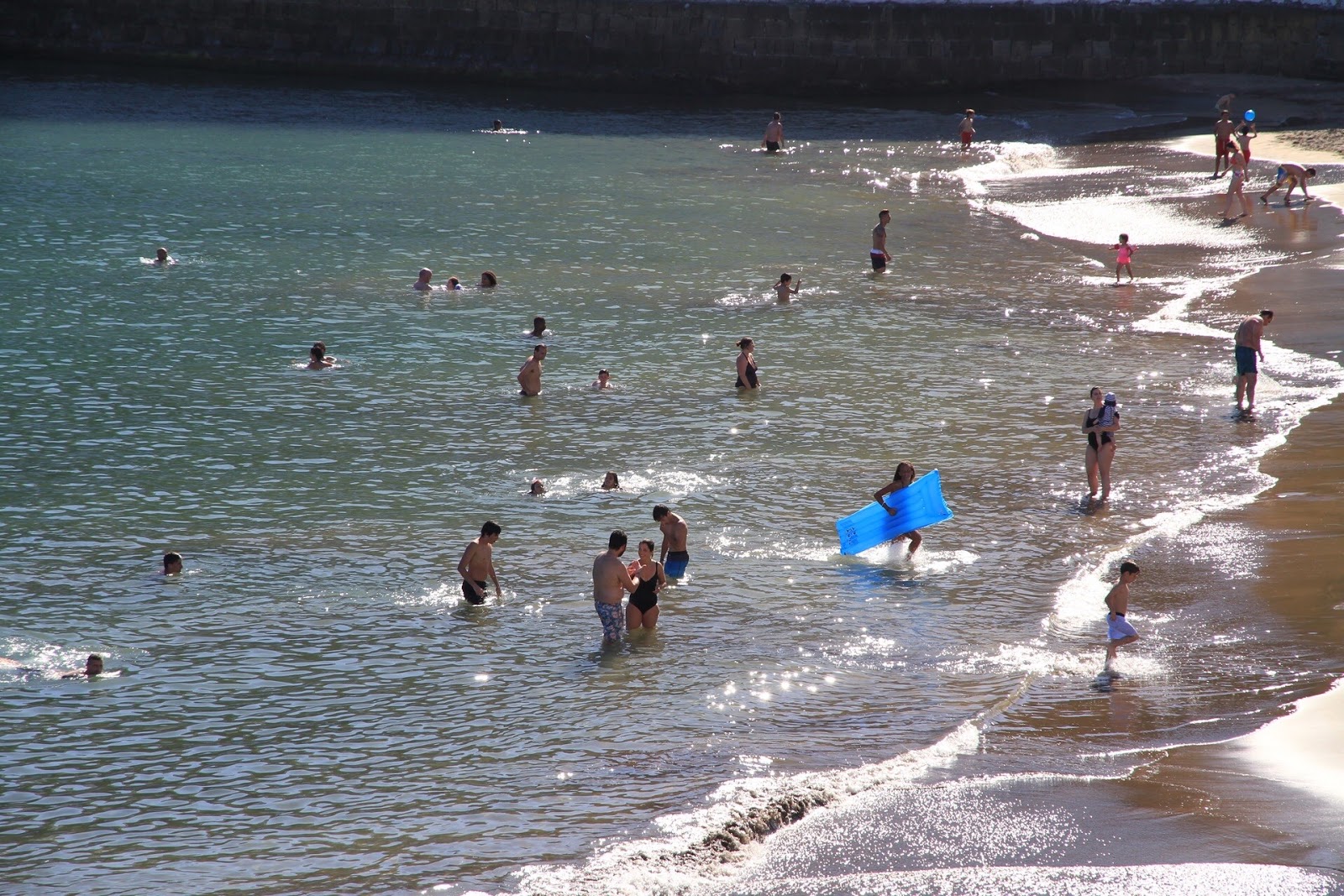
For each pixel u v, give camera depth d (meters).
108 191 75.69
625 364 46.41
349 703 23.38
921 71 117.81
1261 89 110.25
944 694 23.44
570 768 21.11
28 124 96.69
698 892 17.48
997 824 18.77
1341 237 63.56
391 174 84.44
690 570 29.50
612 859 18.27
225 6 123.06
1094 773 20.09
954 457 37.03
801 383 44.25
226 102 110.00
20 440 37.00
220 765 21.23
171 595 27.67
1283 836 17.78
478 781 20.73
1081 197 78.31
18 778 20.73
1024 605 27.45
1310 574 27.72
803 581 28.94
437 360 46.50
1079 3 114.56
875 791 20.00
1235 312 52.25
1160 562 29.14
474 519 32.34
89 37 124.06
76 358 45.12
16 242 62.56
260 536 30.97
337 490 34.09
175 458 36.03
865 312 54.25
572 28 121.38
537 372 42.62
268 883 18.06
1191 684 23.19
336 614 27.02
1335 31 111.06
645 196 79.31
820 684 23.98
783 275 55.44
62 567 28.94
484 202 76.62
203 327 49.69
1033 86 116.25
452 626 26.61
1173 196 76.19
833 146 97.69
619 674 24.56
